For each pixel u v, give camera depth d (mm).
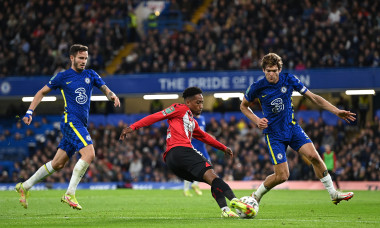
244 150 86812
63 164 33875
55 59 100688
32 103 32562
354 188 78438
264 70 29750
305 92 30516
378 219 29734
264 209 38906
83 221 28438
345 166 81562
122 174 88688
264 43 94750
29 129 105375
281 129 30188
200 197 56875
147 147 91250
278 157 30031
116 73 98188
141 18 118062
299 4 102312
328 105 30375
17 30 107938
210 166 28266
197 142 55031
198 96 29156
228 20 103625
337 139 88375
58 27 108250
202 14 118188
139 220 28844
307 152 30328
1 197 55438
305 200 51438
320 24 95438
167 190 76938
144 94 93188
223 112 100812
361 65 87312
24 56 102438
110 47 104750
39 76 99250
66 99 33031
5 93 97188
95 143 96812
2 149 101188
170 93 92000
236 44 96375
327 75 86438
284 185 81312
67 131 32781
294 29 95188
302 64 90312
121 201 49562
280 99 29984
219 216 31516
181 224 26047
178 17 113812
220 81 89938
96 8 112625
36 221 28547
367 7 97625
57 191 72375
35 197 56000
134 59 99750
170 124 28984
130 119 102125
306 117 95875
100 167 89438
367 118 99500
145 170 88562
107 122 103312
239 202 27375
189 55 97125
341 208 40094
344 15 98125
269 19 100000
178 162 28203
